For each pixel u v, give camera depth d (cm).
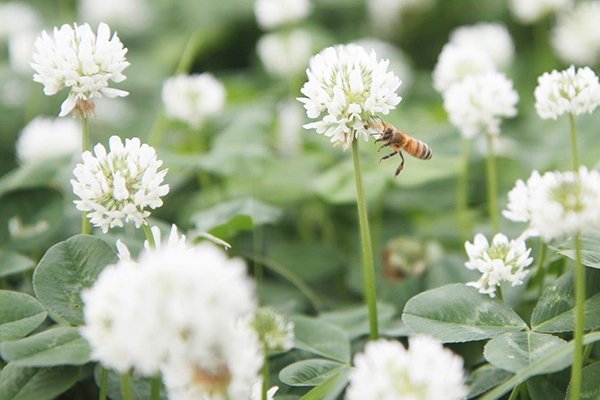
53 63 41
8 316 40
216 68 90
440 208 55
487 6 90
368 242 42
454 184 58
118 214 39
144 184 39
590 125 58
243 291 35
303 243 53
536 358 39
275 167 55
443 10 90
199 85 54
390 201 56
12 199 46
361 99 41
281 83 78
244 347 36
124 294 35
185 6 94
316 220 56
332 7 95
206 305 35
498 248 41
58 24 88
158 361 35
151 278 35
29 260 44
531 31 88
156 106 73
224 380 36
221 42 89
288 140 60
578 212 36
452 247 52
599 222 37
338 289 52
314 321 43
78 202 39
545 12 67
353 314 45
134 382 40
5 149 65
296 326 42
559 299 40
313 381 41
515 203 42
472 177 57
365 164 53
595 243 41
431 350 36
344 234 55
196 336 35
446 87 51
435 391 35
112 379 40
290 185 54
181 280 35
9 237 45
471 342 44
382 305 45
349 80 40
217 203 54
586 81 42
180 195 57
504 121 72
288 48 68
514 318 40
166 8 97
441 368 36
